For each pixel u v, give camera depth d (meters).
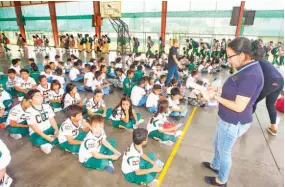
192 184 2.13
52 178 2.16
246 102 1.52
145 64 8.62
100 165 2.26
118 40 12.02
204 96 1.74
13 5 15.56
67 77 6.47
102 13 12.27
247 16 9.80
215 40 10.02
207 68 7.87
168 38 12.02
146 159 2.24
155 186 2.08
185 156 2.61
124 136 3.07
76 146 2.54
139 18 12.58
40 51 12.99
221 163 1.94
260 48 2.75
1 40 13.23
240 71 1.55
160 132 2.85
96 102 3.43
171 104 3.67
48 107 2.77
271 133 3.21
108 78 6.10
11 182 1.97
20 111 2.91
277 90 2.93
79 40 13.09
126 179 2.17
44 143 2.68
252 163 2.51
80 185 2.08
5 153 1.73
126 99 3.18
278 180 2.24
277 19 9.99
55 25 14.55
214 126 3.45
